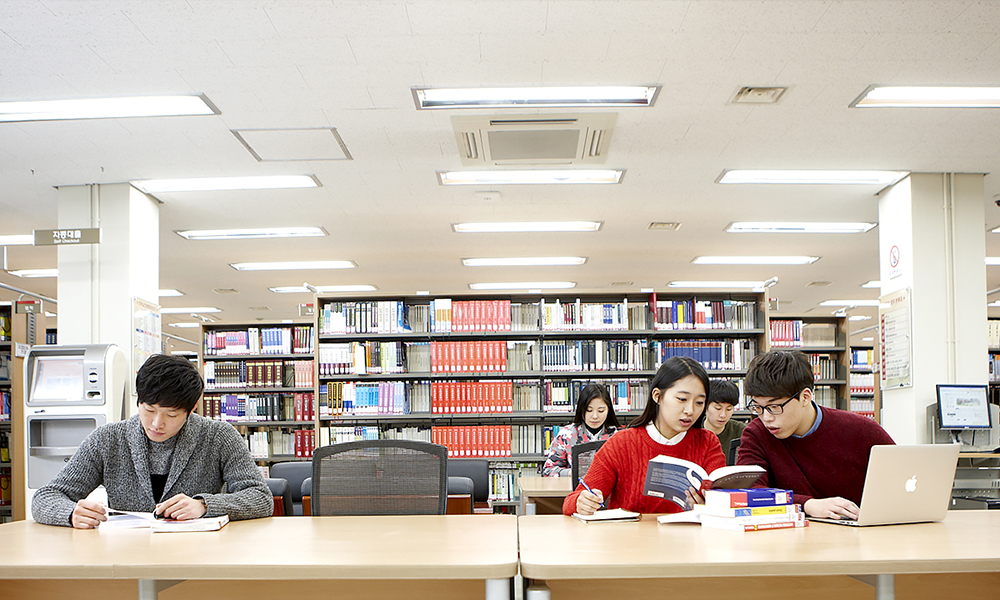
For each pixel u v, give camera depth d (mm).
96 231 5594
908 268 6000
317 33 3803
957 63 4152
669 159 5742
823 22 3719
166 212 7043
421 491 2738
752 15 3656
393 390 6875
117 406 5375
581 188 6551
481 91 4531
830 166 5871
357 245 8711
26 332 6441
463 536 2043
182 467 2543
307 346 8180
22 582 2174
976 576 2248
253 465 2650
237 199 6688
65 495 2480
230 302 12594
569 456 4926
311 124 4984
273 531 2162
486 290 11984
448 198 6805
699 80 4359
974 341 5855
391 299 7125
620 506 2572
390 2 3529
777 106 4734
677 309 7008
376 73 4254
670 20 3701
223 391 8180
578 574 1649
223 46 3920
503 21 3709
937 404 5652
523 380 6910
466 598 2049
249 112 4770
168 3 3508
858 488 2539
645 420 2629
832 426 2561
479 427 6746
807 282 11164
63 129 4977
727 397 4254
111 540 2025
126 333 5973
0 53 3936
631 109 4770
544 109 4738
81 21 3645
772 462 2623
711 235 8305
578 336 7035
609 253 9305
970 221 5980
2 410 6500
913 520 2223
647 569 1651
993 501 4805
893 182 6258
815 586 2082
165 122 4902
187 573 1695
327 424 7043
